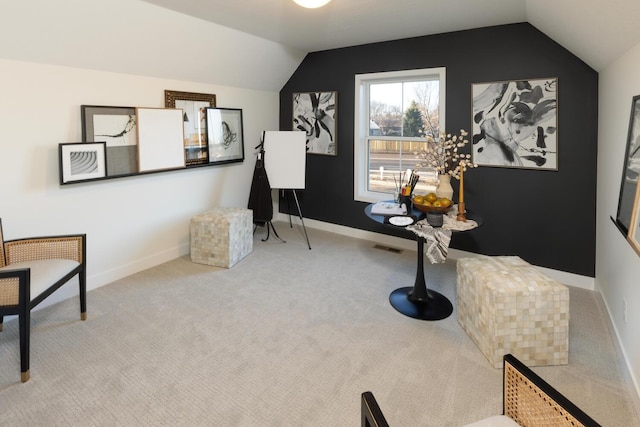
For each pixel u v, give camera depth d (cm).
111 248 330
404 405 183
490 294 208
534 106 318
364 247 425
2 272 191
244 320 264
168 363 215
